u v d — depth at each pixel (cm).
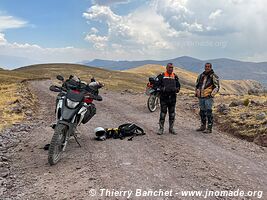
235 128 607
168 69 550
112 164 379
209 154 439
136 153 427
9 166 379
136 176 339
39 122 667
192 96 1149
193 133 579
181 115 774
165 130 596
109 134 520
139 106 931
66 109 405
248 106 771
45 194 297
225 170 371
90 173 349
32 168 372
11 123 637
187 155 425
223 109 732
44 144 475
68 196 291
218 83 574
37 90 1725
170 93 550
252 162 413
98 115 759
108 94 1309
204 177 342
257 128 570
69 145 469
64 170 362
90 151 436
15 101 911
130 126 533
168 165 380
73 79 443
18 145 473
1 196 293
